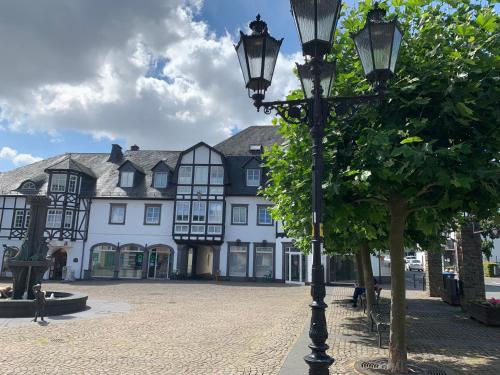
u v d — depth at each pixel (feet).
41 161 130.52
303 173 22.71
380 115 20.06
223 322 40.29
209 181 108.37
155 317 42.96
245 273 104.58
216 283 95.45
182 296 65.82
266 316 44.60
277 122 27.07
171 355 26.66
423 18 22.18
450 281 54.44
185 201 108.06
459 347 29.55
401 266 22.81
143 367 23.80
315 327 14.52
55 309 43.01
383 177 18.29
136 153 130.52
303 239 39.75
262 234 105.29
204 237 105.70
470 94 18.62
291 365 23.85
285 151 25.57
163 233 108.78
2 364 24.00
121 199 111.34
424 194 21.40
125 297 63.10
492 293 73.36
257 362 24.91
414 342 31.35
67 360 25.11
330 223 22.77
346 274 102.01
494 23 19.01
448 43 20.66
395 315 22.67
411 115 19.70
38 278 49.42
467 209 21.84
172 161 125.29
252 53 16.16
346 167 20.35
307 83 19.43
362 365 23.62
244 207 107.24
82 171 112.57
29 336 32.07
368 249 40.63
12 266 48.49
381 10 16.48
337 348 28.66
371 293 39.78
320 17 14.84
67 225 108.88
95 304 52.60
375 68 15.56
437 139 17.33
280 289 81.82
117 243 109.60
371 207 23.58
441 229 34.55
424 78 18.95
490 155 18.20
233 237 106.22
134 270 108.37
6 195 113.39
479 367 24.03
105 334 33.40
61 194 109.19
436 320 42.27
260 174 108.17
